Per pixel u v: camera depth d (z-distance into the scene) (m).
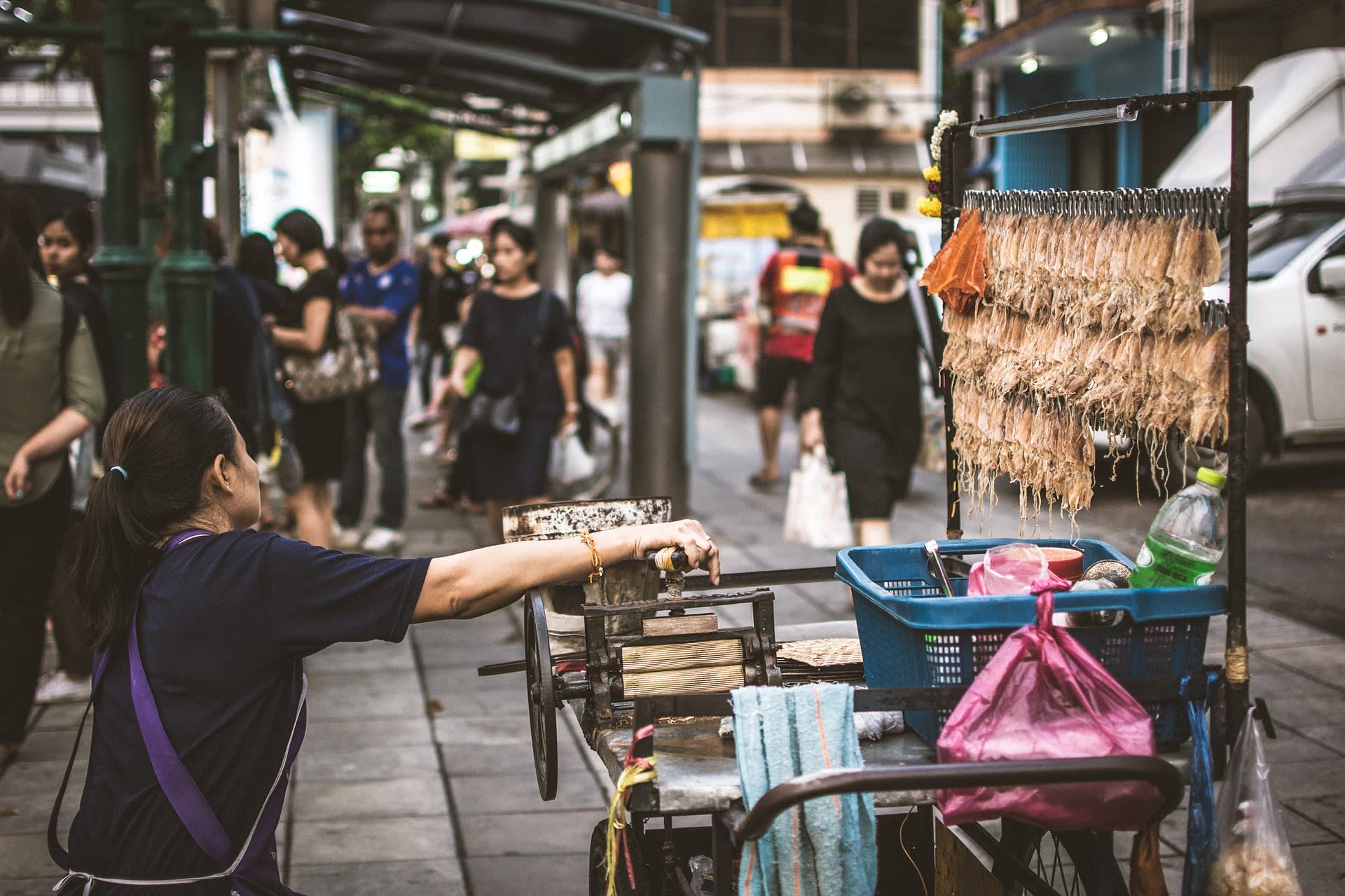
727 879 2.07
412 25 9.14
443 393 9.61
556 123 10.81
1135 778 1.90
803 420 7.36
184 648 2.10
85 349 4.55
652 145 8.07
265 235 7.48
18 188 4.57
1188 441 2.11
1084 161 16.48
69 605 5.22
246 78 13.65
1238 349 2.02
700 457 11.98
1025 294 2.45
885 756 2.17
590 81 7.92
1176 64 13.60
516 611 6.76
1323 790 4.15
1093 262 2.24
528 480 6.82
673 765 2.12
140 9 5.47
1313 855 3.72
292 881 3.75
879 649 2.38
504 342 6.78
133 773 2.09
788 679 2.56
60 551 4.59
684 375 8.27
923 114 28.47
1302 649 5.59
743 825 1.90
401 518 8.20
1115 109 2.22
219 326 6.23
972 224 2.63
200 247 5.74
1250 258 9.23
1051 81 17.45
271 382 6.52
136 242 5.64
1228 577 2.10
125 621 2.14
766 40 28.16
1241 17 13.28
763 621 2.41
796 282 9.96
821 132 28.42
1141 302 2.14
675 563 2.43
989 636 2.11
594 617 2.36
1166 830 4.04
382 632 2.18
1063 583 2.23
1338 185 9.22
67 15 8.68
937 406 9.98
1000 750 1.97
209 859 2.07
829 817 2.03
